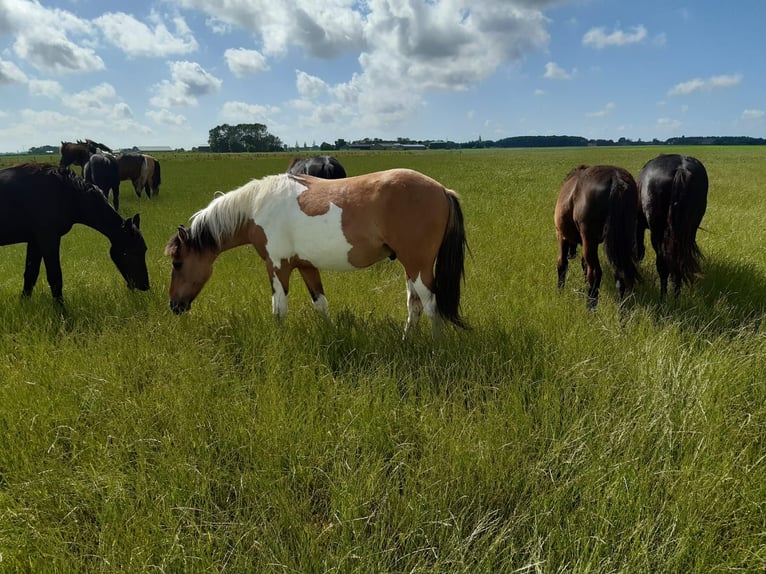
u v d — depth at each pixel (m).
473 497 2.25
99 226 5.27
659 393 2.83
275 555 2.00
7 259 8.78
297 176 4.34
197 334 4.11
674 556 1.85
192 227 4.59
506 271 6.21
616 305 4.51
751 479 2.21
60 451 2.73
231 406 3.01
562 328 3.99
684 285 5.35
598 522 2.04
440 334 4.04
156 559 2.00
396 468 2.39
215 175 29.19
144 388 3.29
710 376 2.97
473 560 1.96
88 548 2.08
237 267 7.00
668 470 2.26
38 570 1.94
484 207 12.82
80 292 5.57
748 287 5.10
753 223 8.73
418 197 3.78
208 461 2.54
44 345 3.92
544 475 2.37
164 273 6.81
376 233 3.93
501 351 3.55
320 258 4.18
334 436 2.76
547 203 13.69
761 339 3.49
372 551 1.97
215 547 2.10
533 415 2.91
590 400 2.96
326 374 3.42
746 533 1.99
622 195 4.35
